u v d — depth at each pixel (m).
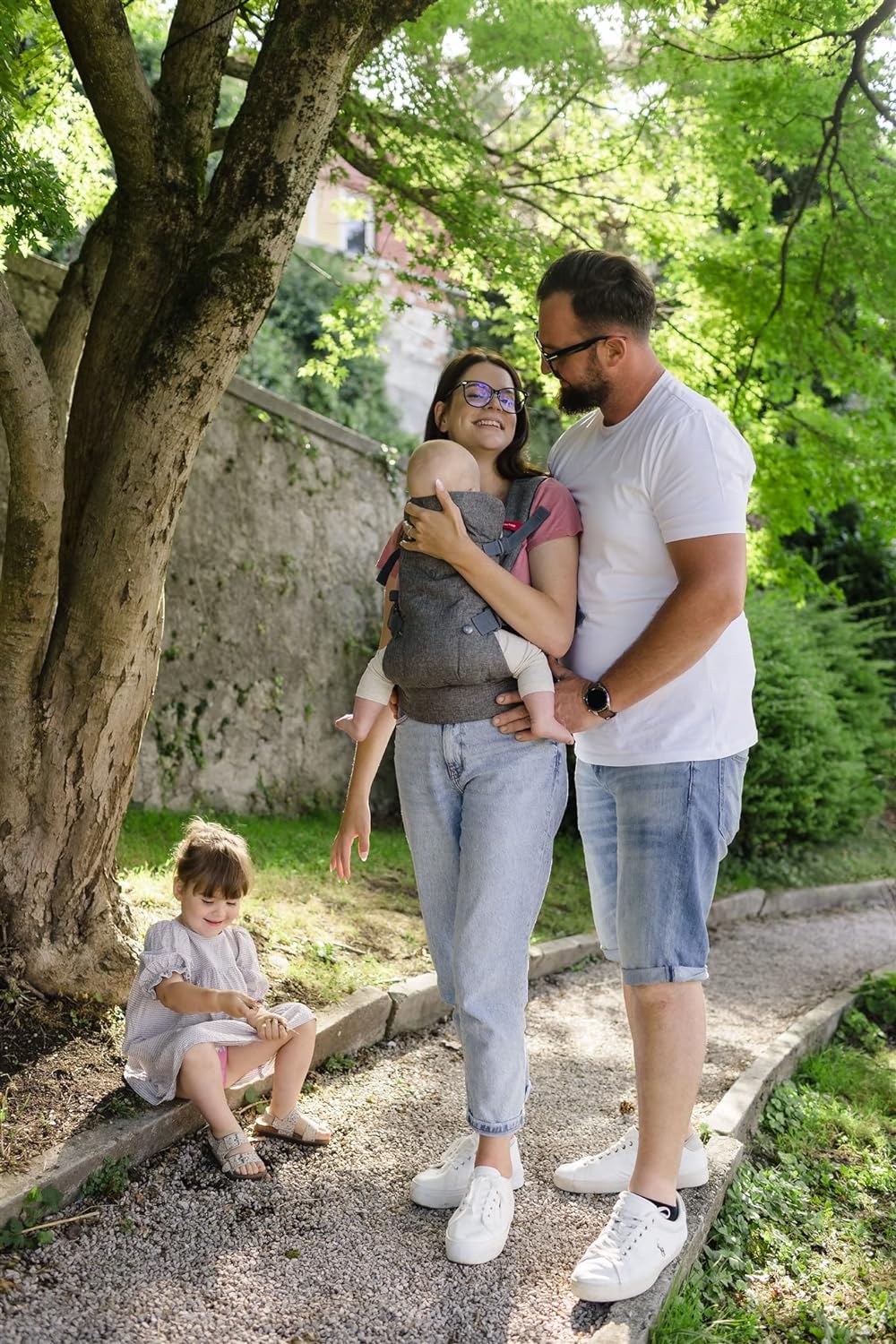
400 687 2.86
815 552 12.77
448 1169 2.93
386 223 6.54
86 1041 3.28
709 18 5.73
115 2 3.19
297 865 5.84
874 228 6.06
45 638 3.43
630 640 2.76
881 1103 4.44
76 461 3.60
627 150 6.30
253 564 7.33
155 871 4.92
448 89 5.73
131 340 3.53
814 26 5.50
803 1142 3.89
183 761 6.83
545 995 5.20
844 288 6.42
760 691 8.83
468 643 2.63
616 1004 5.15
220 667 7.08
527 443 2.94
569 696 2.69
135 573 3.44
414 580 2.71
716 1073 4.33
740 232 6.71
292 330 14.27
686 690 2.67
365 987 4.13
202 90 3.55
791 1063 4.55
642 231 6.60
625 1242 2.54
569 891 6.84
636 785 2.70
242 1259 2.59
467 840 2.71
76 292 4.26
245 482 7.31
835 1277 3.09
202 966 3.19
